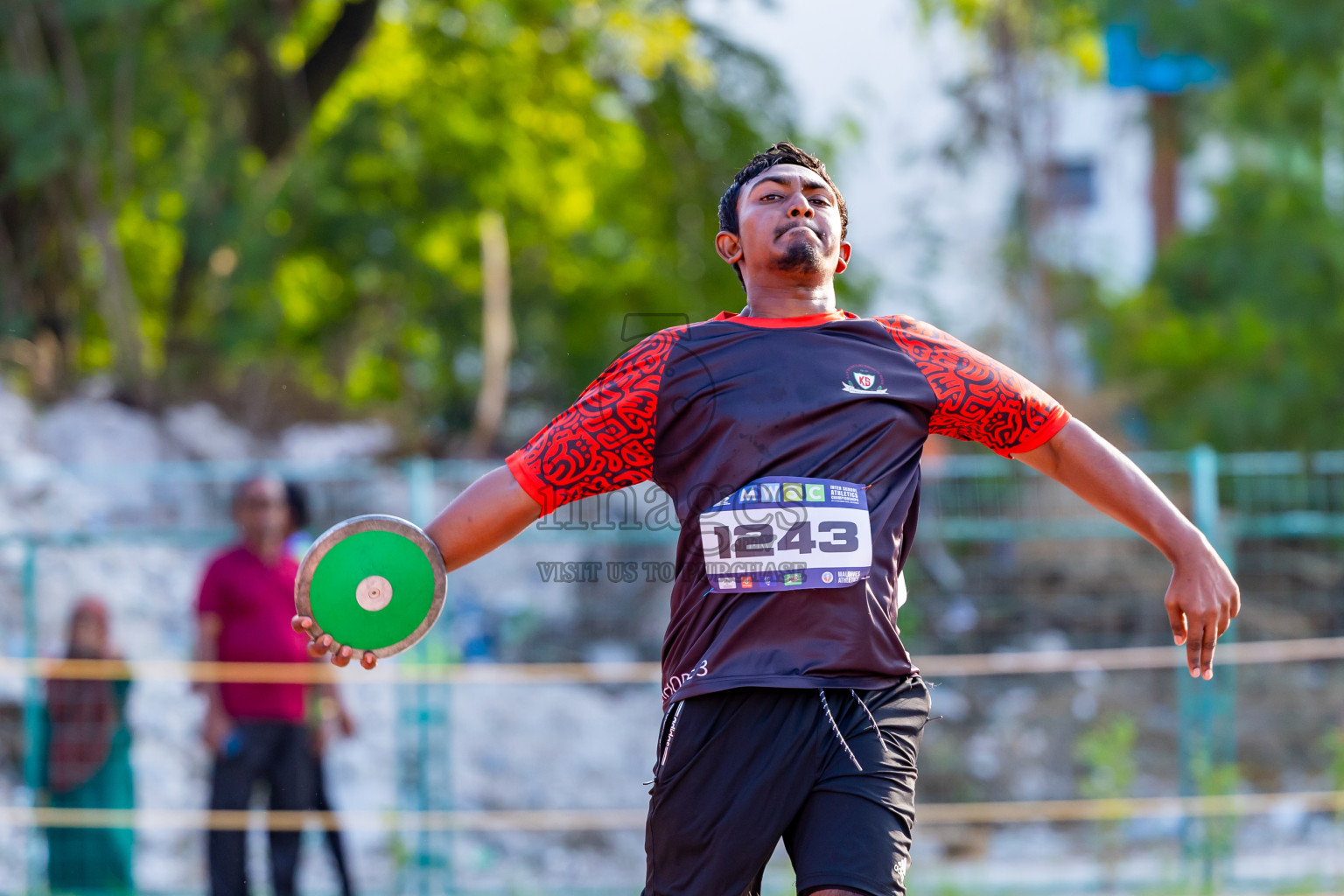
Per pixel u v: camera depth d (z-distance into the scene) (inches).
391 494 821.9
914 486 209.8
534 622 796.6
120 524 811.4
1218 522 611.8
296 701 491.5
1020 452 216.7
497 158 1328.7
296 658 492.4
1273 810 698.2
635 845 687.7
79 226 1043.3
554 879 633.0
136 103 1027.9
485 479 207.6
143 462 882.1
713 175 1384.1
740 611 200.5
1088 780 695.7
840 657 198.5
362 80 1296.8
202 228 1049.5
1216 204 1330.0
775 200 215.6
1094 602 844.6
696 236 1428.4
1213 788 587.5
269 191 1112.8
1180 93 1359.5
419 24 1277.1
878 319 215.2
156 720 688.4
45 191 997.2
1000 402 210.5
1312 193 1262.3
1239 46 1210.0
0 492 775.1
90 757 533.3
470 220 1339.8
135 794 600.1
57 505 789.2
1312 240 1240.8
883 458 204.5
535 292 1448.1
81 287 1080.8
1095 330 1258.6
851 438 202.2
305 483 763.4
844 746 197.6
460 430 1208.2
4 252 1012.5
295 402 1020.5
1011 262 1312.7
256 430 973.2
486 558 825.5
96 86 1000.9
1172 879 593.6
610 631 808.9
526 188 1363.2
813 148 1378.0
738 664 200.1
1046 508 855.7
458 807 677.9
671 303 1438.2
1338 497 839.1
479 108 1316.4
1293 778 743.7
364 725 702.5
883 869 190.5
